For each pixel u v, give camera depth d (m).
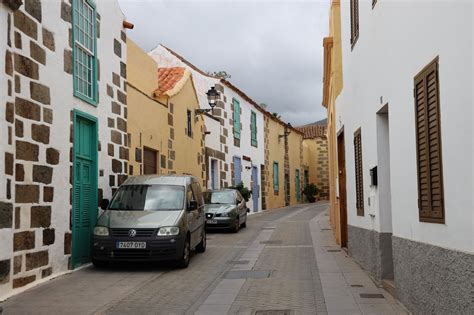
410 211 6.71
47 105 9.66
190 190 13.11
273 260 12.52
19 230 8.69
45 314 7.38
